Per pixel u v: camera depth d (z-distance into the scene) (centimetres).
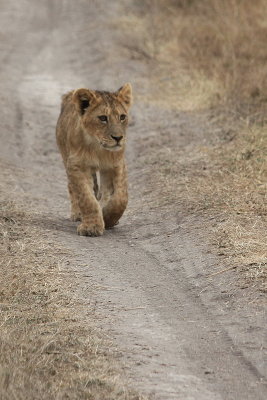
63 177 1833
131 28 3422
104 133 1256
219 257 1151
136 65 2861
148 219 1402
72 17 3934
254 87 2230
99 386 795
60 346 887
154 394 786
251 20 2944
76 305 1016
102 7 3956
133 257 1212
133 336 927
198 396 785
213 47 2762
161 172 1683
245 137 1814
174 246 1241
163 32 3178
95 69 2911
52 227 1353
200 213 1362
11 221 1353
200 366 855
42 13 4122
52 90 2650
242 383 816
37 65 3084
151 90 2517
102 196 1355
